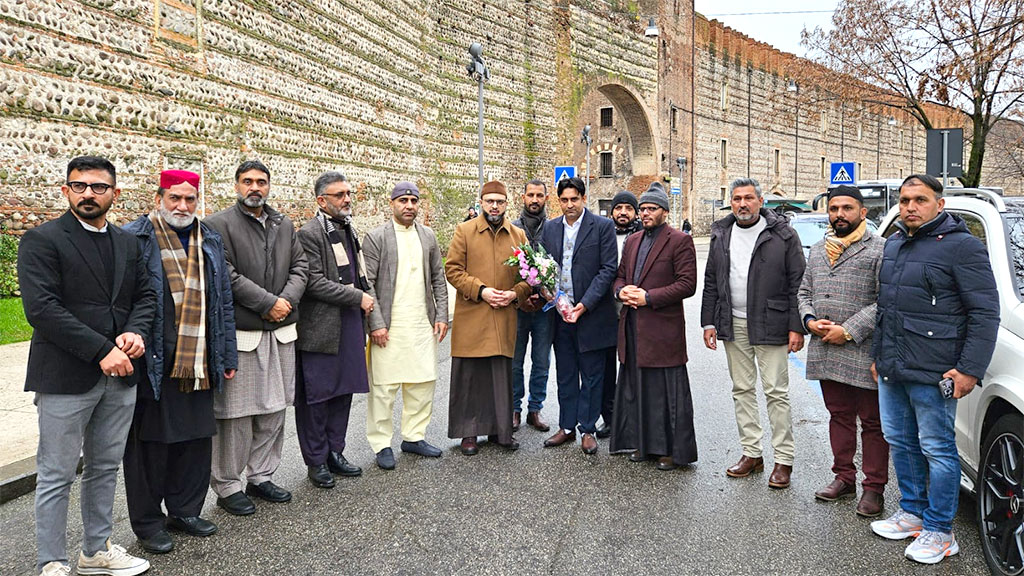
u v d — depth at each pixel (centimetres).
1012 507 366
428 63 2222
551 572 384
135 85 1160
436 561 397
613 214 650
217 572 388
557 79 2936
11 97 984
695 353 1027
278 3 1484
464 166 2472
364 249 565
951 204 530
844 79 1811
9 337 915
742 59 4791
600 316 598
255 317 467
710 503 481
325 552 410
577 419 611
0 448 554
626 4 3466
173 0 1225
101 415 377
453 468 554
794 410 730
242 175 470
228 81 1355
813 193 5675
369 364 570
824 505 478
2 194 987
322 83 1642
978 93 1479
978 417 418
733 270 531
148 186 1190
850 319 456
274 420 493
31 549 417
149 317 387
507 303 574
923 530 406
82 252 361
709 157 4534
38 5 1006
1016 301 414
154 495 417
